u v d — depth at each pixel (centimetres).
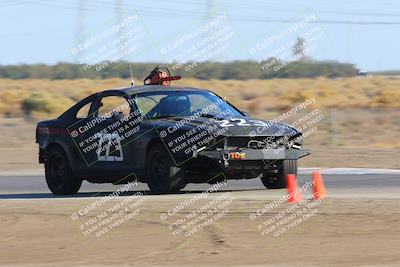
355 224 3042
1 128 10044
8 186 5009
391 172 5200
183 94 4234
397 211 3278
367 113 11531
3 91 16912
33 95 13688
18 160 6794
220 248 2716
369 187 4359
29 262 2588
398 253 2559
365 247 2661
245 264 2459
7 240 2966
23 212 3575
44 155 4497
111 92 4272
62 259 2619
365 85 18625
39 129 4522
